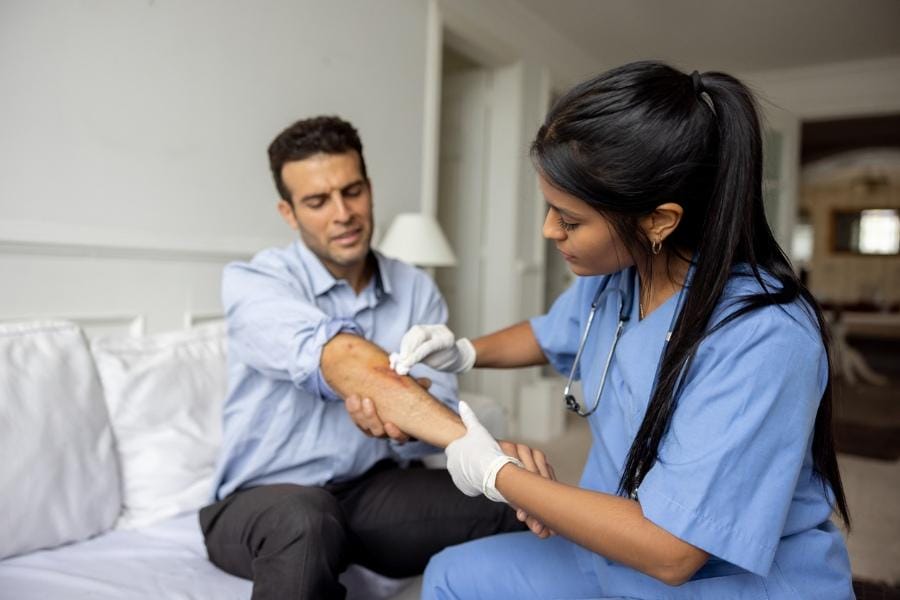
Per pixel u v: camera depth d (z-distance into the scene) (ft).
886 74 15.72
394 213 9.46
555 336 3.80
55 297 5.35
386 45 9.11
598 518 2.39
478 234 13.01
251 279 4.25
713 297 2.52
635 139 2.39
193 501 4.87
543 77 13.66
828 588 2.64
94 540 4.34
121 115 5.75
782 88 16.87
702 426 2.37
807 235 34.30
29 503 3.99
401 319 4.90
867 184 31.81
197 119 6.45
